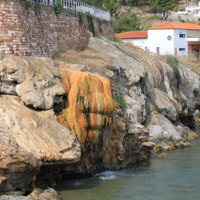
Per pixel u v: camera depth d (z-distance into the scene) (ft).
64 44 95.86
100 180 64.49
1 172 45.50
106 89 68.39
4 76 55.72
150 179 65.62
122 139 75.82
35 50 80.48
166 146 93.97
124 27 248.93
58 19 94.07
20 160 45.21
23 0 77.87
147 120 101.09
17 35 74.64
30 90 56.08
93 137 65.51
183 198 55.21
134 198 54.85
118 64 94.84
